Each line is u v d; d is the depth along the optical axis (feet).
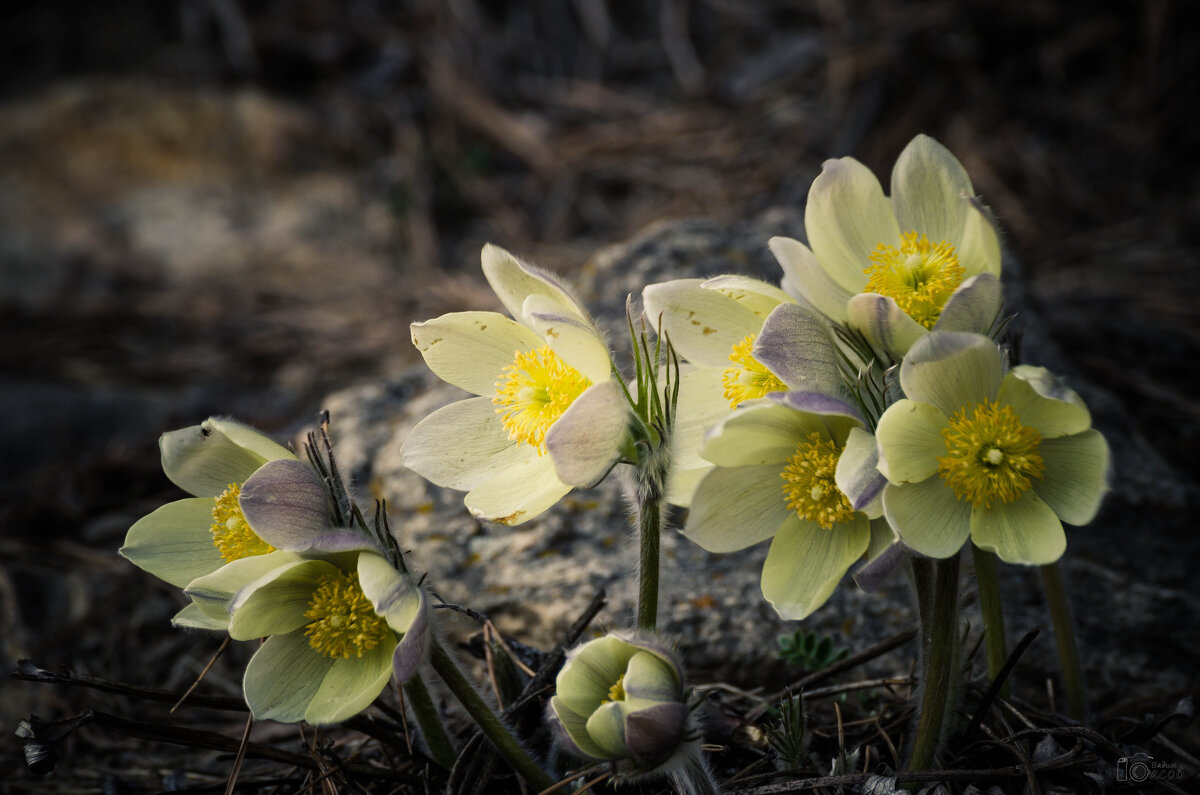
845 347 2.24
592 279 3.00
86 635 2.90
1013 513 2.19
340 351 4.46
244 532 2.26
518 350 2.30
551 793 2.29
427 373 3.03
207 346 4.66
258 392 4.21
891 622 2.62
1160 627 2.64
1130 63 5.14
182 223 5.54
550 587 2.66
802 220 3.26
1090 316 3.62
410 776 2.35
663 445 2.24
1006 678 2.32
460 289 4.82
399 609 2.18
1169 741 2.43
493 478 2.27
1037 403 2.19
